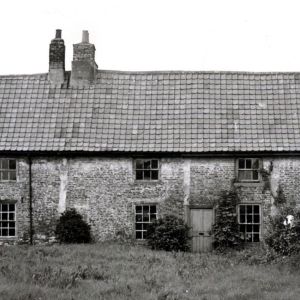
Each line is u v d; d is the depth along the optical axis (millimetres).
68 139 31203
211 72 33875
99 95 33125
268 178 30453
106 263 23734
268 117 31719
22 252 26172
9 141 31250
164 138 31094
